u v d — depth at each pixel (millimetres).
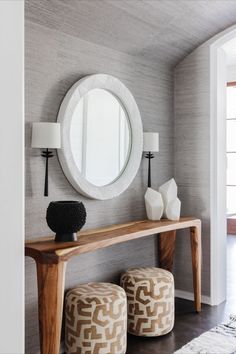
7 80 1216
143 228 2875
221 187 3723
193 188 3717
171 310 2924
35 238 2473
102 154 2998
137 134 3287
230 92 7684
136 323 2832
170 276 2984
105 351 2402
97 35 2857
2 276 1217
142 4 2721
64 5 2436
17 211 1245
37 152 2518
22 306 1261
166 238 3674
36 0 2311
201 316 3279
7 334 1227
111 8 2639
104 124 3016
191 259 3729
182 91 3779
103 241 2377
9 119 1223
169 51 3494
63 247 2150
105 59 3037
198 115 3678
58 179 2676
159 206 3311
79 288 2648
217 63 3619
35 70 2492
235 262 5168
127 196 3320
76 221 2295
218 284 3637
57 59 2639
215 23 3322
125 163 3229
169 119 3785
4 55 1208
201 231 3666
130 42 3121
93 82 2832
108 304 2426
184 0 2838
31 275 2453
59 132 2461
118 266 3223
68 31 2684
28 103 2455
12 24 1224
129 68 3291
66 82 2711
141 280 2846
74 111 2756
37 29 2492
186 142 3762
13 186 1235
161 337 2855
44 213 2568
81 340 2396
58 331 2059
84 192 2805
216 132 3609
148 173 3463
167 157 3766
